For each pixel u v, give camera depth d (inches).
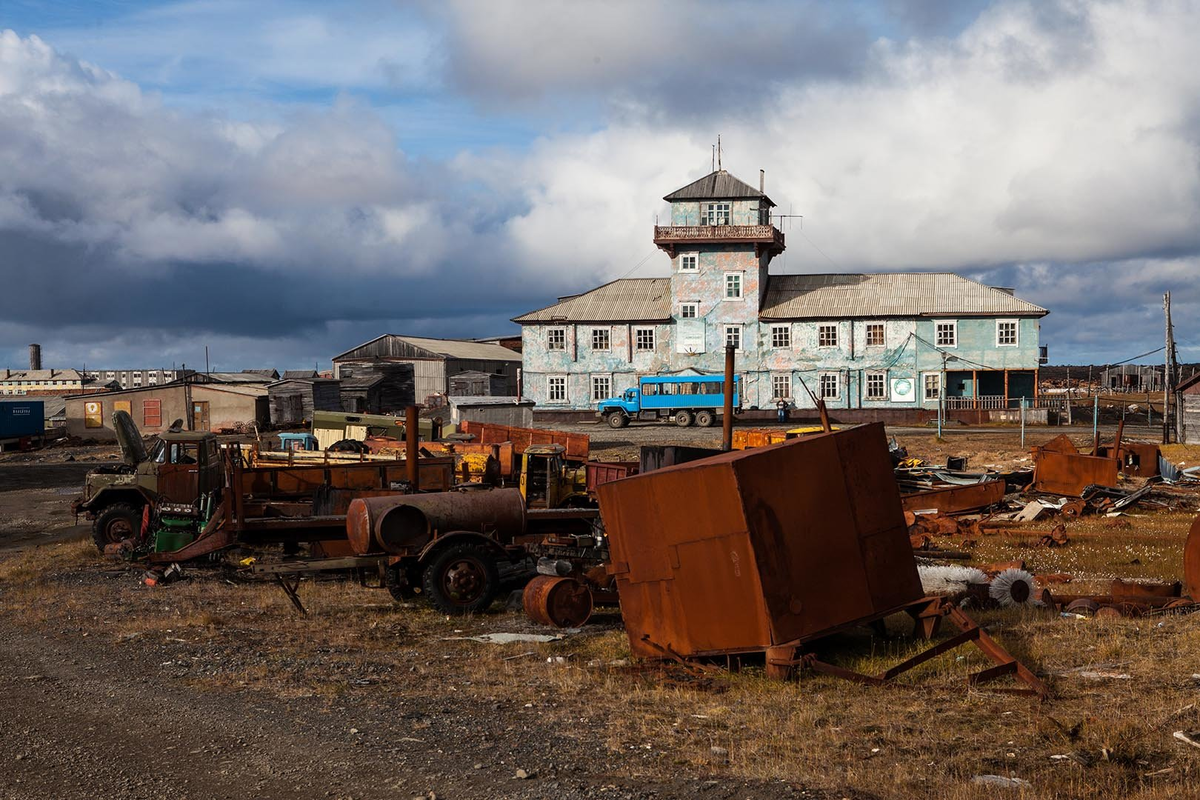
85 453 2204.7
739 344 2691.9
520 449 1026.1
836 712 326.0
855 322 2625.5
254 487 703.1
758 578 373.1
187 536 737.6
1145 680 344.8
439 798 256.2
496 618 534.6
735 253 2687.0
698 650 396.5
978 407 2541.8
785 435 1249.4
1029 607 498.0
